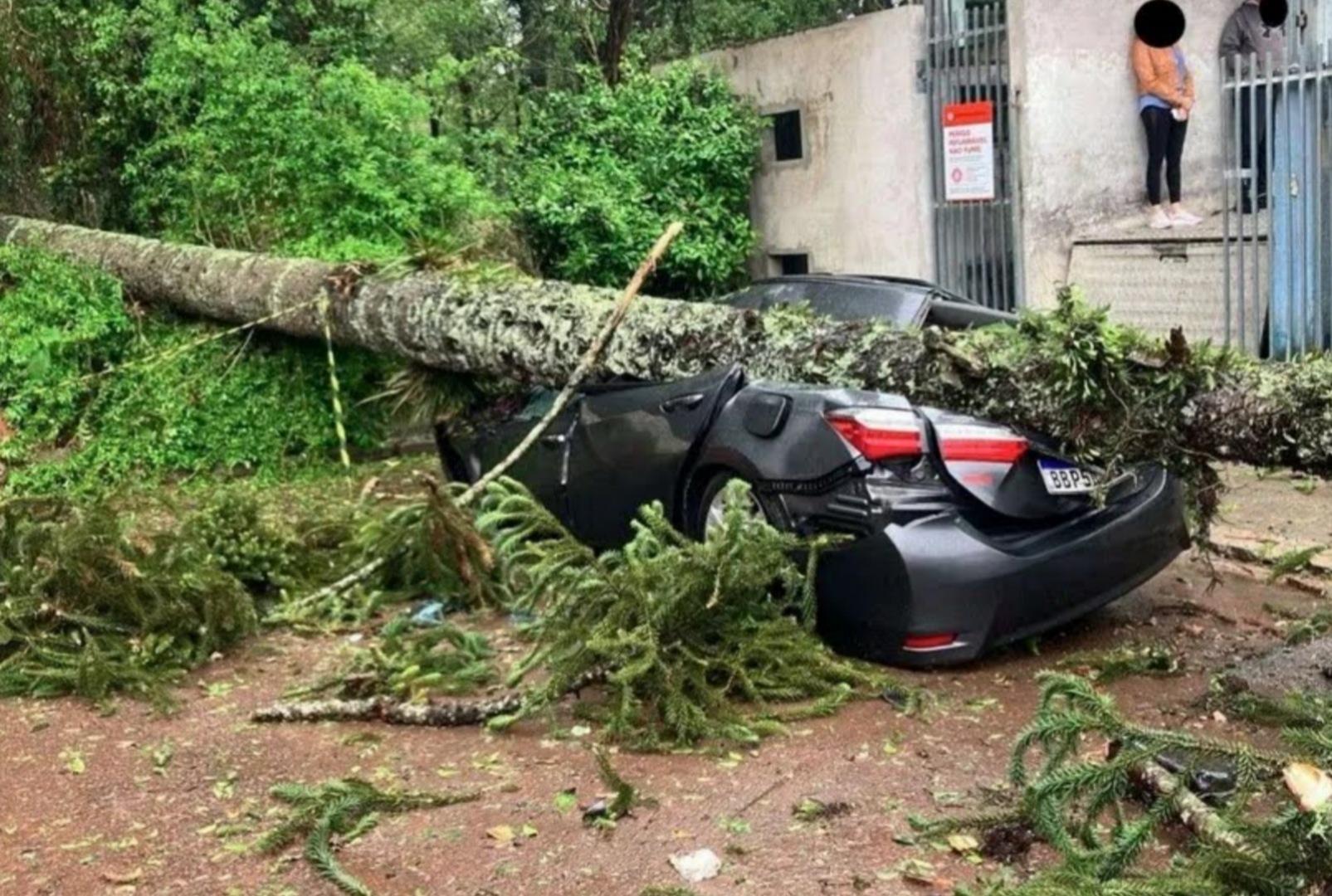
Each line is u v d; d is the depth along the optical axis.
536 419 7.06
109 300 9.84
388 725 4.86
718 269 13.08
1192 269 10.21
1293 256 9.51
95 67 12.20
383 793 4.12
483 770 4.40
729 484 5.02
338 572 6.56
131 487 7.54
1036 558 4.96
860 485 4.98
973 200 11.34
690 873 3.63
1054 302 10.91
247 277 9.27
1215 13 11.32
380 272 8.30
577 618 4.79
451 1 15.53
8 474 9.01
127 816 4.16
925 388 5.18
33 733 4.87
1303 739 2.91
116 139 12.42
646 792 4.18
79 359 9.62
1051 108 10.82
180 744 4.73
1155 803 3.30
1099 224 11.12
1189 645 5.38
